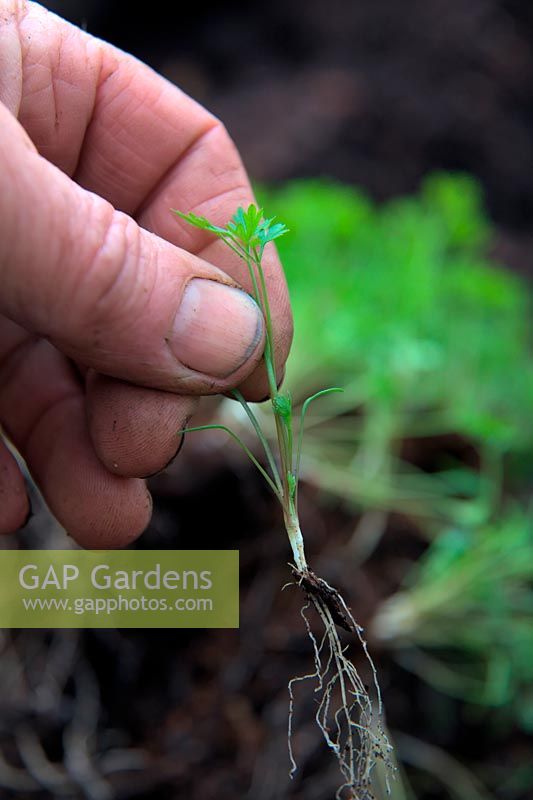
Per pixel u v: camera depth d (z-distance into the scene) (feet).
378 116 1.66
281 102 1.70
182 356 0.65
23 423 0.76
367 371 1.08
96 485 0.73
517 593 0.98
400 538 0.99
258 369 0.71
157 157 0.75
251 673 0.88
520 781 0.88
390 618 0.91
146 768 0.85
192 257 0.65
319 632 0.89
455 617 0.93
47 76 0.71
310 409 1.08
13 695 0.86
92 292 0.61
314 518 0.96
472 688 0.91
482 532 0.95
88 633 0.89
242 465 0.92
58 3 1.73
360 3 1.83
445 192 1.11
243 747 0.85
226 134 0.76
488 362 1.11
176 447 0.69
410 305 1.05
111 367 0.64
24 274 0.60
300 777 0.83
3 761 0.84
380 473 1.03
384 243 1.18
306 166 1.59
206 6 1.88
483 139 1.65
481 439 1.01
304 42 1.83
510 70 1.74
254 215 0.65
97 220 0.60
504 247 1.53
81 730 0.86
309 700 0.86
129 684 0.88
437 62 1.74
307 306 1.07
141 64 0.75
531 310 1.33
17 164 0.58
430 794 0.89
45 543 0.90
